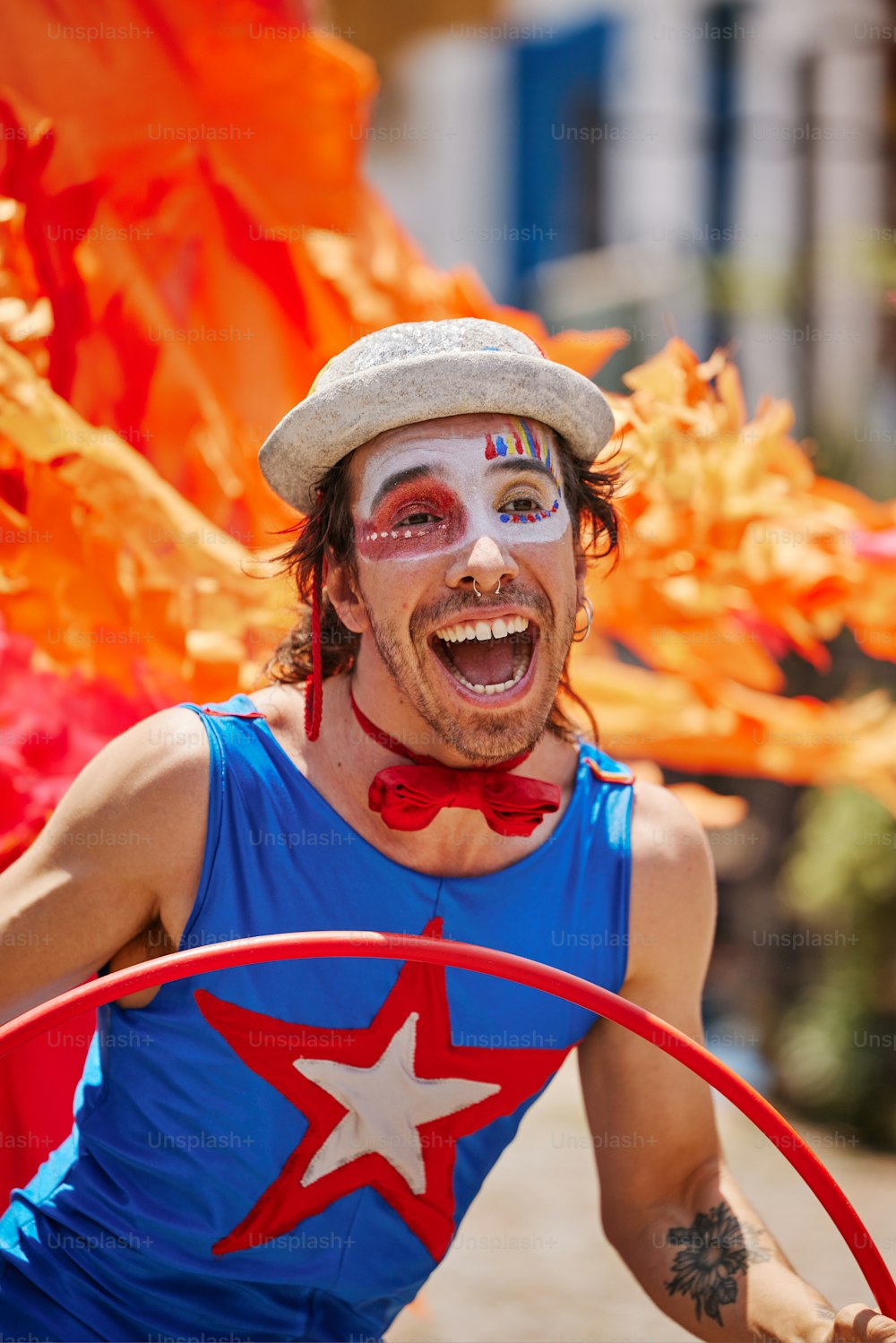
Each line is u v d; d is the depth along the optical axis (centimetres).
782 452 748
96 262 657
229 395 705
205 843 438
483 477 432
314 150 742
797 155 1967
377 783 429
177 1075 452
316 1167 457
